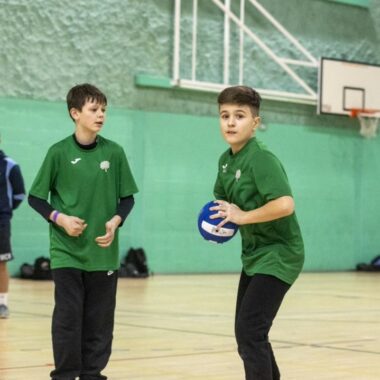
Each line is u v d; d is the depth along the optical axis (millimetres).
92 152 12289
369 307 26406
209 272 42812
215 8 43031
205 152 42812
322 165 46812
